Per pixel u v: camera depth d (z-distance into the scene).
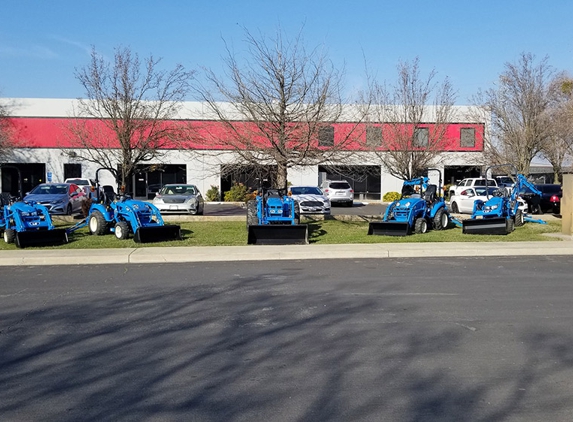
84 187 30.42
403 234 17.92
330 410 5.11
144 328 7.82
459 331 7.57
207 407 5.19
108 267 13.13
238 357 6.58
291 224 16.92
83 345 7.07
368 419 4.93
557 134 29.34
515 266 12.98
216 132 23.84
